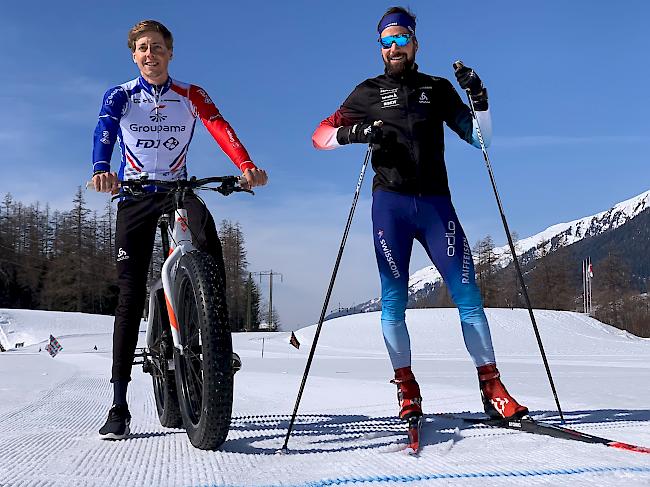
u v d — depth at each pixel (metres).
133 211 3.30
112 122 3.24
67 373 13.89
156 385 3.61
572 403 5.12
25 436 3.29
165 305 3.26
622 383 8.52
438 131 3.61
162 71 3.36
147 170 3.42
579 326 43.31
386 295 3.45
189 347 2.82
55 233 80.44
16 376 12.63
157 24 3.34
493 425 3.23
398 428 3.29
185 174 3.51
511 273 73.31
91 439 3.12
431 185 3.52
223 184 3.19
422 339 38.00
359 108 3.69
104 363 20.95
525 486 1.93
